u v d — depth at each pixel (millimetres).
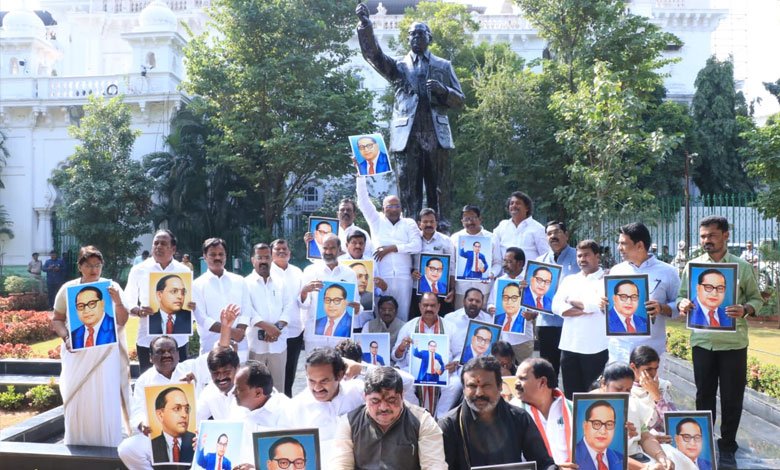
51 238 28656
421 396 6141
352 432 4016
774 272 16172
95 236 23125
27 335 13828
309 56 21891
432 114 7734
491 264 6859
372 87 30766
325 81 23625
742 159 30156
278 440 3816
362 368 4988
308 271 6719
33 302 20219
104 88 28062
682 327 14484
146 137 27469
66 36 34594
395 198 7086
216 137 22922
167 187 24734
